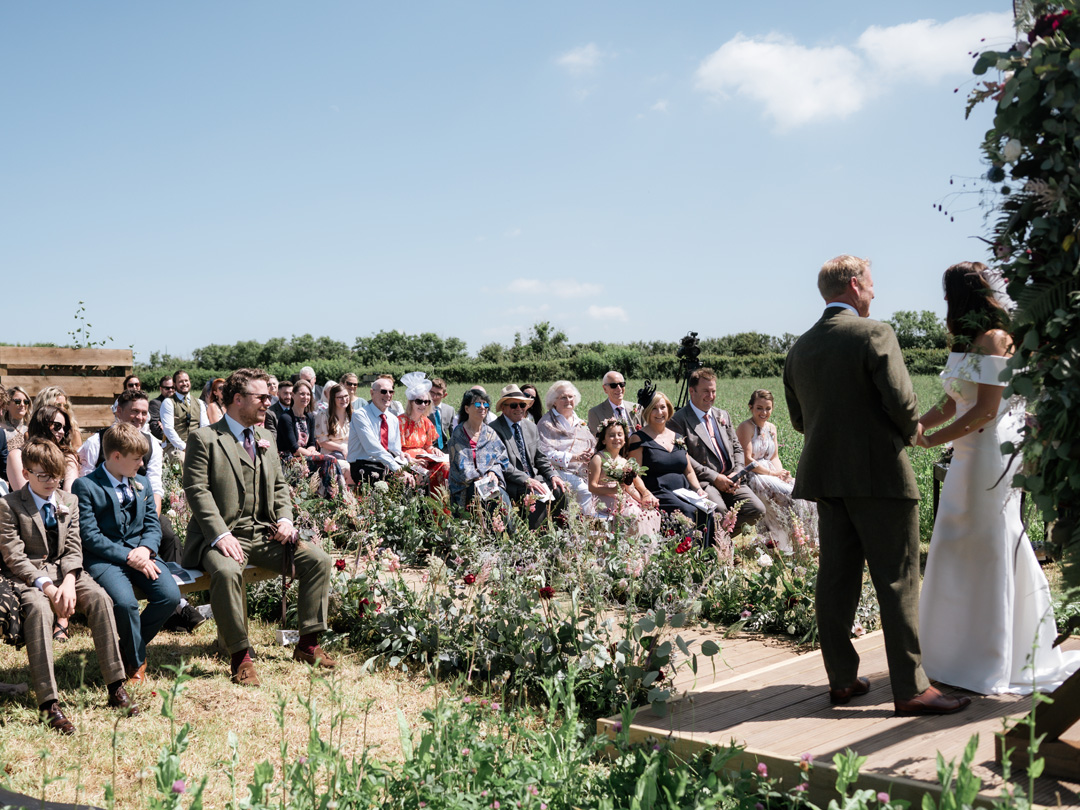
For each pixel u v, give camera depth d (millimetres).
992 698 3461
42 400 5395
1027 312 2430
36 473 4078
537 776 2766
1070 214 2365
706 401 7734
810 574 5402
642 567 5586
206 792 3211
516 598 4625
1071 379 2379
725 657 4859
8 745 3521
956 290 3439
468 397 7379
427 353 82750
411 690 4453
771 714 3531
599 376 53875
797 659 4414
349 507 7012
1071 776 2613
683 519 6234
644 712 3730
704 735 3322
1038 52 2293
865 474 3320
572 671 3365
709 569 5926
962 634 3598
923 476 9742
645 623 4109
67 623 4617
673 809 2521
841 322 3424
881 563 3363
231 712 4008
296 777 2652
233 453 4824
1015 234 2508
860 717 3381
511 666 4562
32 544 4062
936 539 3688
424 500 7160
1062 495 2492
